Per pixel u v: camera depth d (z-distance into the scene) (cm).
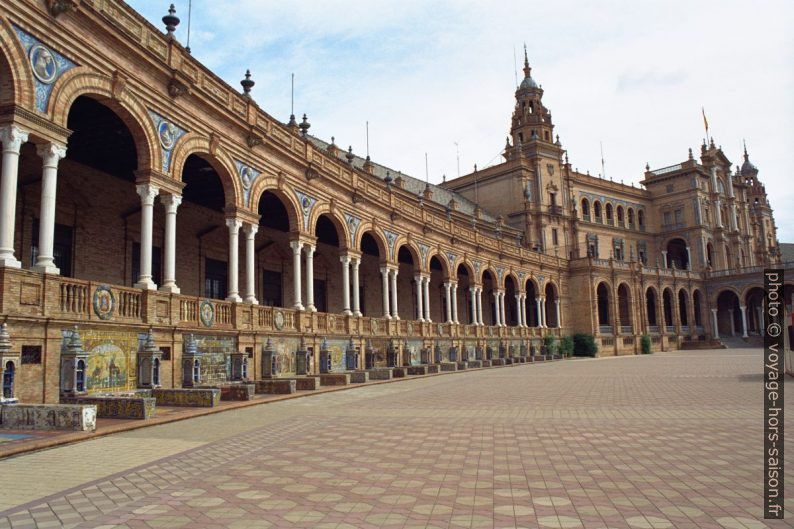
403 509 617
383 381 2491
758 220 10906
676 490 685
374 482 735
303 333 2448
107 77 1531
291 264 3347
